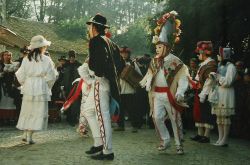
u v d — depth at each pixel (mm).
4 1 23234
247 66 13695
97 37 6660
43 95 8312
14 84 11305
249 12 13250
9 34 15305
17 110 11695
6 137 9203
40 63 8336
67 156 7062
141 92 10938
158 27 7543
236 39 13680
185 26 13742
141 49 38156
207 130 9117
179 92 7203
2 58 11539
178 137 7516
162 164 6617
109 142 6695
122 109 10789
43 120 8328
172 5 13953
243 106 10109
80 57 29469
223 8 13195
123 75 10648
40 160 6699
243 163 6926
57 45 29078
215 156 7488
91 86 6859
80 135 9695
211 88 8570
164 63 7379
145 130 11172
